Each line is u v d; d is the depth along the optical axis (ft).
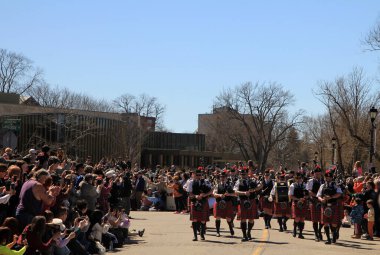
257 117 271.49
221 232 66.85
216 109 300.20
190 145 312.91
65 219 41.75
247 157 274.57
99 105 314.14
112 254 46.70
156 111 331.57
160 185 104.37
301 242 58.29
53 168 46.37
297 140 302.04
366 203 64.34
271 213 73.61
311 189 60.23
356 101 191.52
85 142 188.34
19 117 164.14
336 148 198.18
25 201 36.42
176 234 63.36
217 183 64.59
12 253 31.37
